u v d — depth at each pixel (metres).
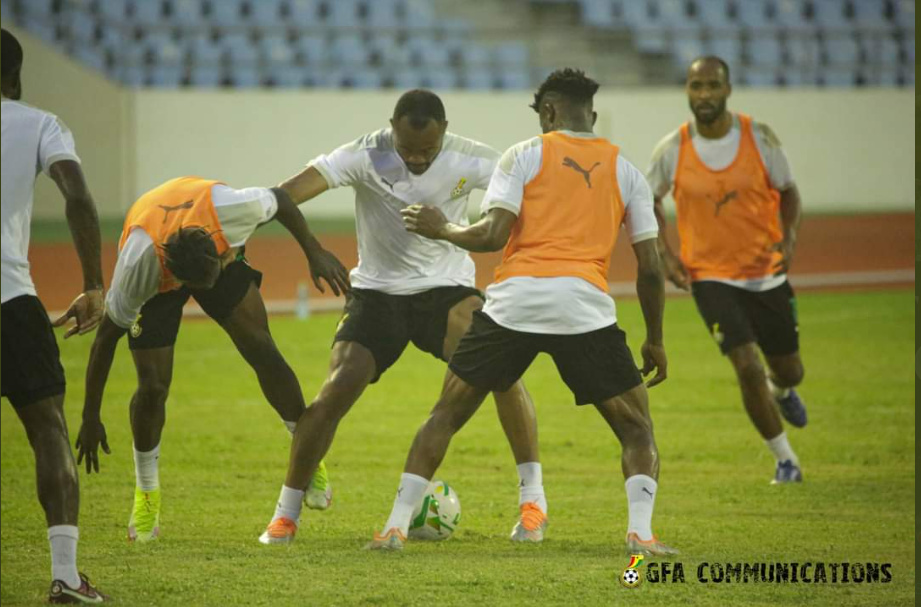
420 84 116.94
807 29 125.81
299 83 114.88
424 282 23.61
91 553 19.84
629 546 19.84
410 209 20.19
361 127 111.69
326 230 97.19
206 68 113.56
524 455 22.56
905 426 35.00
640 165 116.44
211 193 20.44
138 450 21.77
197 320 57.94
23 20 106.69
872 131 119.06
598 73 120.50
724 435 33.88
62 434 16.81
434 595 16.44
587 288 19.77
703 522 23.67
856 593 17.36
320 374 43.22
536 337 19.80
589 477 28.72
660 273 20.19
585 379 19.91
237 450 31.41
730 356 28.91
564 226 19.92
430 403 38.72
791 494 26.73
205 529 22.78
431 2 123.75
